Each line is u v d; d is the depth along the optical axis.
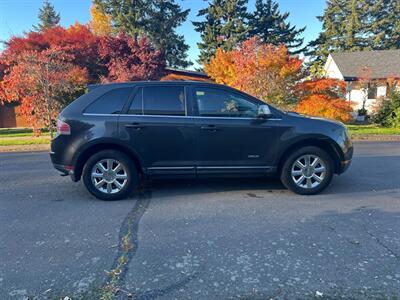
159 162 4.98
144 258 3.17
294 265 3.00
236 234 3.69
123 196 5.04
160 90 4.98
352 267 2.95
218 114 4.98
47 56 12.54
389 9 43.28
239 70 13.84
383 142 11.91
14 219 4.29
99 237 3.67
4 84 12.91
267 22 37.78
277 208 4.56
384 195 5.13
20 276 2.89
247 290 2.63
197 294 2.59
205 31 37.50
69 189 5.79
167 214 4.38
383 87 24.16
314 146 5.09
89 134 4.86
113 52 19.08
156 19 36.88
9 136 15.17
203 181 6.08
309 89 13.71
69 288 2.70
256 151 5.02
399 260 3.07
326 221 4.05
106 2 35.69
